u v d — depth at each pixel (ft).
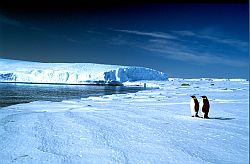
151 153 17.11
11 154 16.93
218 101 57.06
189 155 16.63
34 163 15.25
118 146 18.80
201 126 26.50
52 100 71.51
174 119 31.35
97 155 16.72
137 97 72.38
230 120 30.50
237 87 139.23
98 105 51.29
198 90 107.96
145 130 24.47
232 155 16.62
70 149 18.07
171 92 94.89
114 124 27.81
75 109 44.04
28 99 73.36
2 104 58.44
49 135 22.35
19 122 29.14
